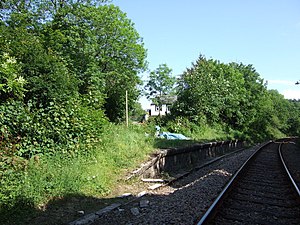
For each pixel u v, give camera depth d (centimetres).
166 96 4109
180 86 4041
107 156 1305
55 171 962
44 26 2378
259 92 6381
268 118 7425
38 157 964
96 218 777
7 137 941
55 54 1360
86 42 2762
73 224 722
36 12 2572
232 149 3841
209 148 2694
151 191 1128
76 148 1163
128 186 1158
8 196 773
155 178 1445
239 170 1371
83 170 1070
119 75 3466
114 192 1068
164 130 2978
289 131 10812
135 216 786
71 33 2623
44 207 820
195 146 2172
